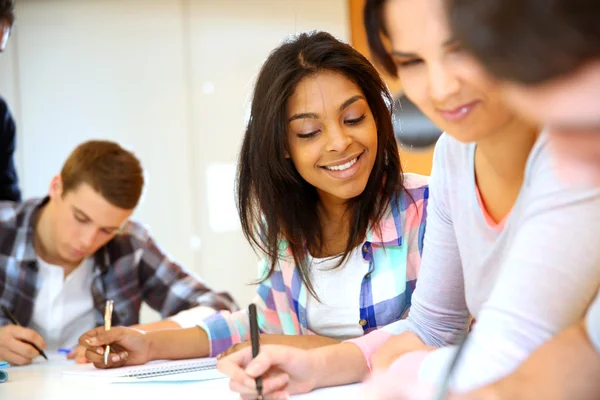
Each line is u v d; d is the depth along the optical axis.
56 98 3.74
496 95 0.74
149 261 2.22
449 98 0.75
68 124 3.74
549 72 0.49
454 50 0.71
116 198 1.98
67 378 1.42
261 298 1.63
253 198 1.53
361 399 0.86
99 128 3.74
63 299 2.14
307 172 1.41
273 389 1.04
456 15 0.56
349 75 1.39
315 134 1.38
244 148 1.52
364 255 1.47
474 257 1.03
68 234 2.02
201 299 2.09
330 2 3.56
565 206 0.77
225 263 3.72
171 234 3.72
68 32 3.74
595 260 0.76
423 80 0.78
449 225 1.09
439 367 0.82
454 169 1.04
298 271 1.51
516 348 0.75
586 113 0.50
